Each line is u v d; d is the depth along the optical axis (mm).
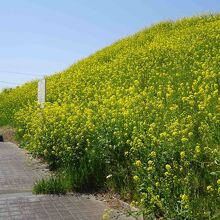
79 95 15156
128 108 8422
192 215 4293
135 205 5562
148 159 5617
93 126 7891
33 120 10867
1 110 21719
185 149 5422
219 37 16375
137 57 18500
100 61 22719
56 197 6473
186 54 14859
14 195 6660
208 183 5023
